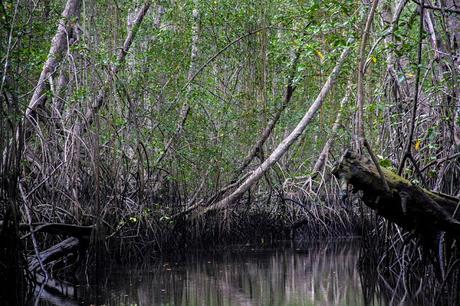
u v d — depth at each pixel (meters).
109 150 14.62
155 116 17.19
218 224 18.17
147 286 11.55
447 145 9.84
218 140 18.19
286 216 20.17
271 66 18.27
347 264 14.72
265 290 11.20
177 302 10.07
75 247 12.43
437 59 9.97
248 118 18.39
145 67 17.34
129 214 14.82
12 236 10.27
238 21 17.92
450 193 9.53
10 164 10.20
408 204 6.93
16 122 10.38
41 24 12.85
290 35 16.39
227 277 12.60
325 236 20.25
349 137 19.28
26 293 10.61
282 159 21.47
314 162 22.69
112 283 11.85
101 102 15.14
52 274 12.38
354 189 7.00
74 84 14.98
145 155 15.68
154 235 15.68
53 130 13.51
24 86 13.67
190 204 17.78
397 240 11.85
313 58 15.21
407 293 10.98
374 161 6.65
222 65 19.55
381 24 13.98
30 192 12.45
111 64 16.62
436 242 7.50
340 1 10.66
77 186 13.40
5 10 10.70
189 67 18.30
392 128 12.13
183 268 13.95
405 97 12.11
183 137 17.64
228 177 18.58
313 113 16.69
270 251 17.50
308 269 13.84
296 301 10.24
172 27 19.42
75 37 15.66
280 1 17.53
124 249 14.52
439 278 9.53
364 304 10.05
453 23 9.59
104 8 18.27
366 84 15.84
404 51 10.05
